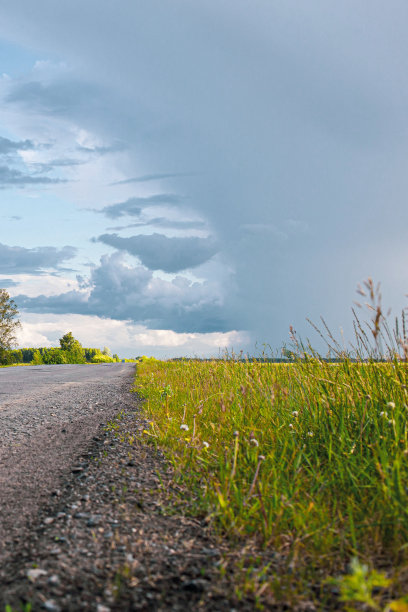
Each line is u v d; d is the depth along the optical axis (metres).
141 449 4.07
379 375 3.53
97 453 3.96
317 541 2.16
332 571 1.94
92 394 8.84
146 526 2.40
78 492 2.94
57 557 2.02
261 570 1.95
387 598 1.67
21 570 1.90
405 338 2.99
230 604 1.68
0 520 2.48
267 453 3.47
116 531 2.32
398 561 1.98
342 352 3.89
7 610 1.58
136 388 9.77
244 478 3.06
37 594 1.71
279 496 2.64
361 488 2.67
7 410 6.60
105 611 1.61
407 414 3.00
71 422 5.54
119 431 4.90
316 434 3.61
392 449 2.73
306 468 3.08
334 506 2.50
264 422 4.12
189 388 7.22
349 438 3.23
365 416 3.31
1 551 2.10
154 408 6.32
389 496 2.33
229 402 4.77
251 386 4.81
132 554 2.07
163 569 1.94
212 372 6.97
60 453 3.99
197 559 2.04
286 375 4.89
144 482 3.14
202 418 4.86
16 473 3.38
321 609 1.66
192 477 3.22
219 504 2.62
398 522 2.14
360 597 1.36
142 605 1.66
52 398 8.15
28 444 4.34
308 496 2.65
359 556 2.04
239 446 3.70
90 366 25.17
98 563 1.97
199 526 2.42
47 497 2.85
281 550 2.15
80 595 1.71
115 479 3.20
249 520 2.45
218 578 1.87
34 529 2.36
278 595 1.73
